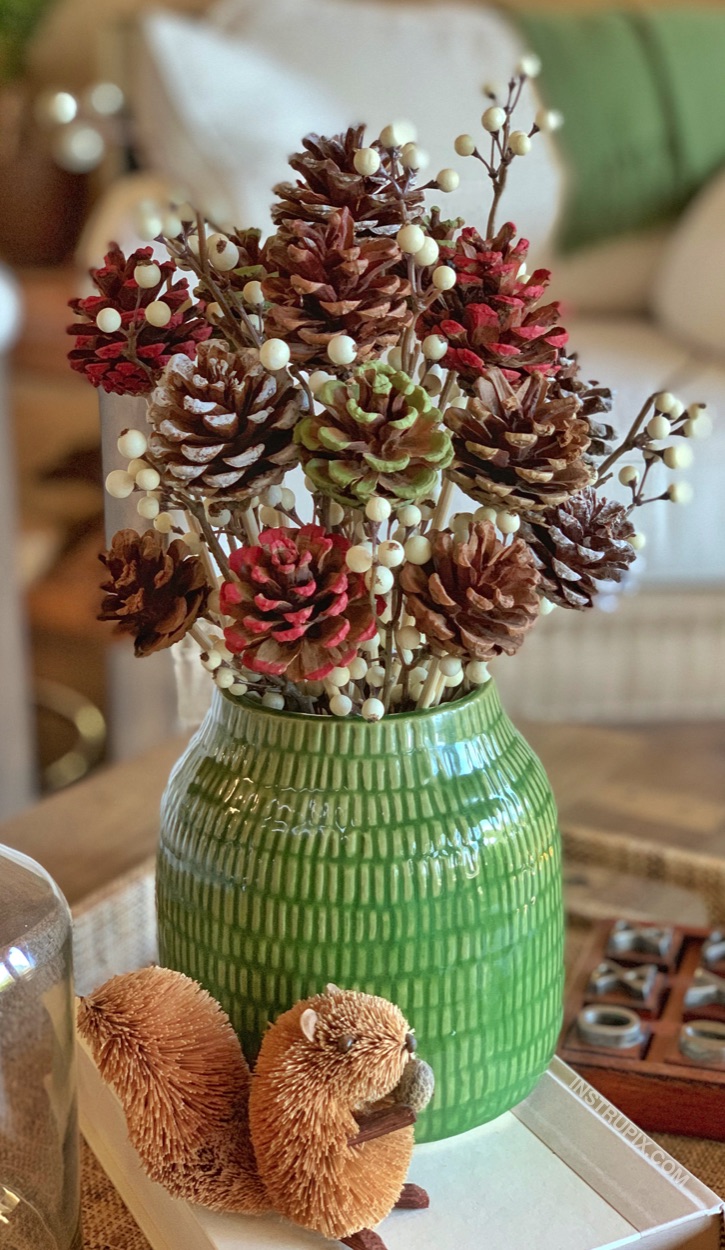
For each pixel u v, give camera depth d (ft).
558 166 4.38
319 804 1.65
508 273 1.42
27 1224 1.62
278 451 1.40
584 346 5.48
